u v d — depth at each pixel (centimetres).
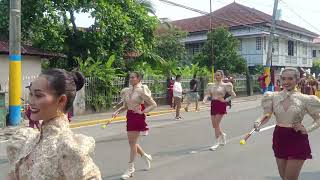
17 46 1501
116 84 2209
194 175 827
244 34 4434
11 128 1441
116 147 1155
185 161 957
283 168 572
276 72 4650
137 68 2427
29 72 1933
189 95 2217
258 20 4425
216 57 3600
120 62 2336
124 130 1520
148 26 2400
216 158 989
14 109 1512
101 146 1172
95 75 2067
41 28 2041
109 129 1552
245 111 2198
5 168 888
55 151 231
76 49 2259
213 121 1114
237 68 3641
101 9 2130
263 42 4403
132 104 798
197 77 2867
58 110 242
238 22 4497
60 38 2089
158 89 2509
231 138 1280
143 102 805
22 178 239
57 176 231
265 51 4416
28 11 2009
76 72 270
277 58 4584
